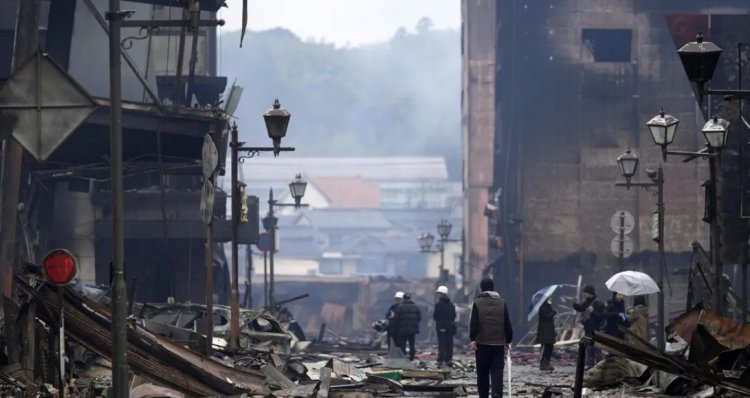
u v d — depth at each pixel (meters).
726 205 60.94
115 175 27.75
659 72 127.88
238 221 55.19
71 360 37.94
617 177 127.50
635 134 127.75
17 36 42.56
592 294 65.31
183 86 91.31
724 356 40.06
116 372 27.56
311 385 39.91
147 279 91.12
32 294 35.16
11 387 33.59
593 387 43.66
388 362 62.94
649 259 126.06
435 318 68.62
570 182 127.62
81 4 60.31
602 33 137.50
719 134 51.41
